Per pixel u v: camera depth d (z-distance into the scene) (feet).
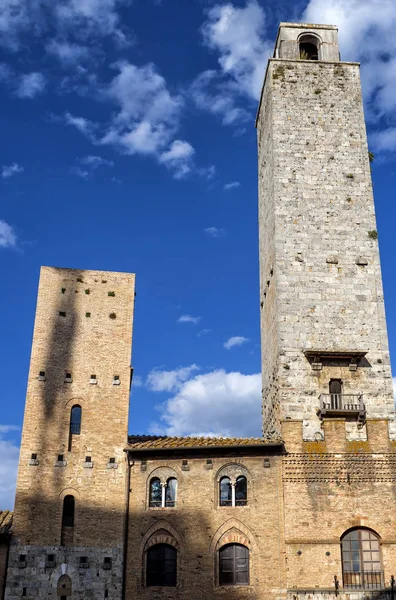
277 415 155.84
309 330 160.45
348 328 161.58
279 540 135.44
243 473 141.28
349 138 182.91
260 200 198.49
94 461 142.61
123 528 136.77
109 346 153.89
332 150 180.86
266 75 194.80
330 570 133.69
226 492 140.05
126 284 160.35
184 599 131.64
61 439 143.64
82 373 150.41
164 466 141.90
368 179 178.29
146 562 135.03
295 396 153.38
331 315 162.40
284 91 187.21
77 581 132.57
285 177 176.55
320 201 174.40
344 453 143.84
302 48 204.33
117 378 151.33
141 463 142.20
